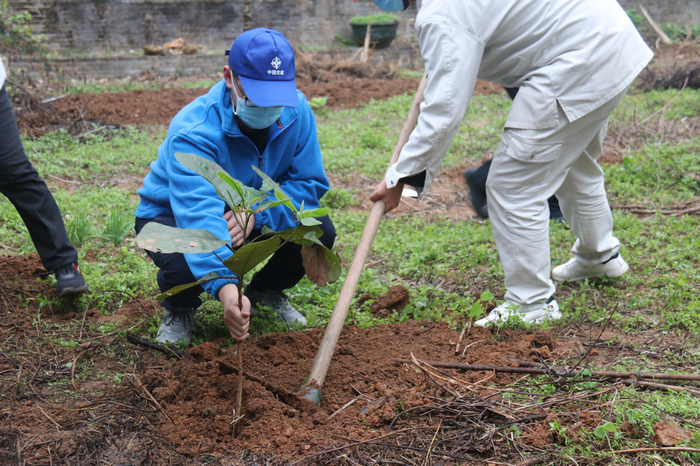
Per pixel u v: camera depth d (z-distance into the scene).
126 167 6.80
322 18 15.30
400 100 10.49
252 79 2.51
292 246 3.09
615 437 2.12
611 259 3.65
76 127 8.27
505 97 10.65
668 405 2.32
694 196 5.48
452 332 3.05
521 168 2.97
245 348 2.86
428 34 2.77
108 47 13.87
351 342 2.98
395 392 2.45
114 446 2.14
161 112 9.74
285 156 3.03
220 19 14.52
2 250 4.17
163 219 2.90
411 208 5.67
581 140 3.00
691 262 3.94
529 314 3.19
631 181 5.90
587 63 2.78
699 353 2.79
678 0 16.59
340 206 5.69
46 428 2.23
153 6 14.00
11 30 9.47
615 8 2.89
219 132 2.74
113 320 3.26
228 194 2.00
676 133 7.64
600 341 2.98
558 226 4.76
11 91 8.77
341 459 2.05
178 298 2.93
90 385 2.61
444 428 2.24
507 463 2.03
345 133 8.57
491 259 4.17
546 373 2.58
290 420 2.24
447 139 2.83
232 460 2.06
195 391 2.46
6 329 3.06
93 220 4.99
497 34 2.81
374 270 4.07
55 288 3.51
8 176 3.15
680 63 13.10
